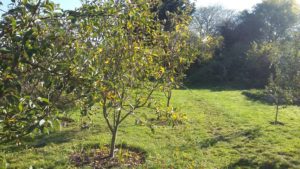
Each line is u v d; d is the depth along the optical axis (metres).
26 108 3.17
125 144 12.14
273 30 51.81
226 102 25.25
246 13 53.19
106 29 4.79
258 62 39.28
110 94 5.38
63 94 3.59
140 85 9.73
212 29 58.22
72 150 11.20
